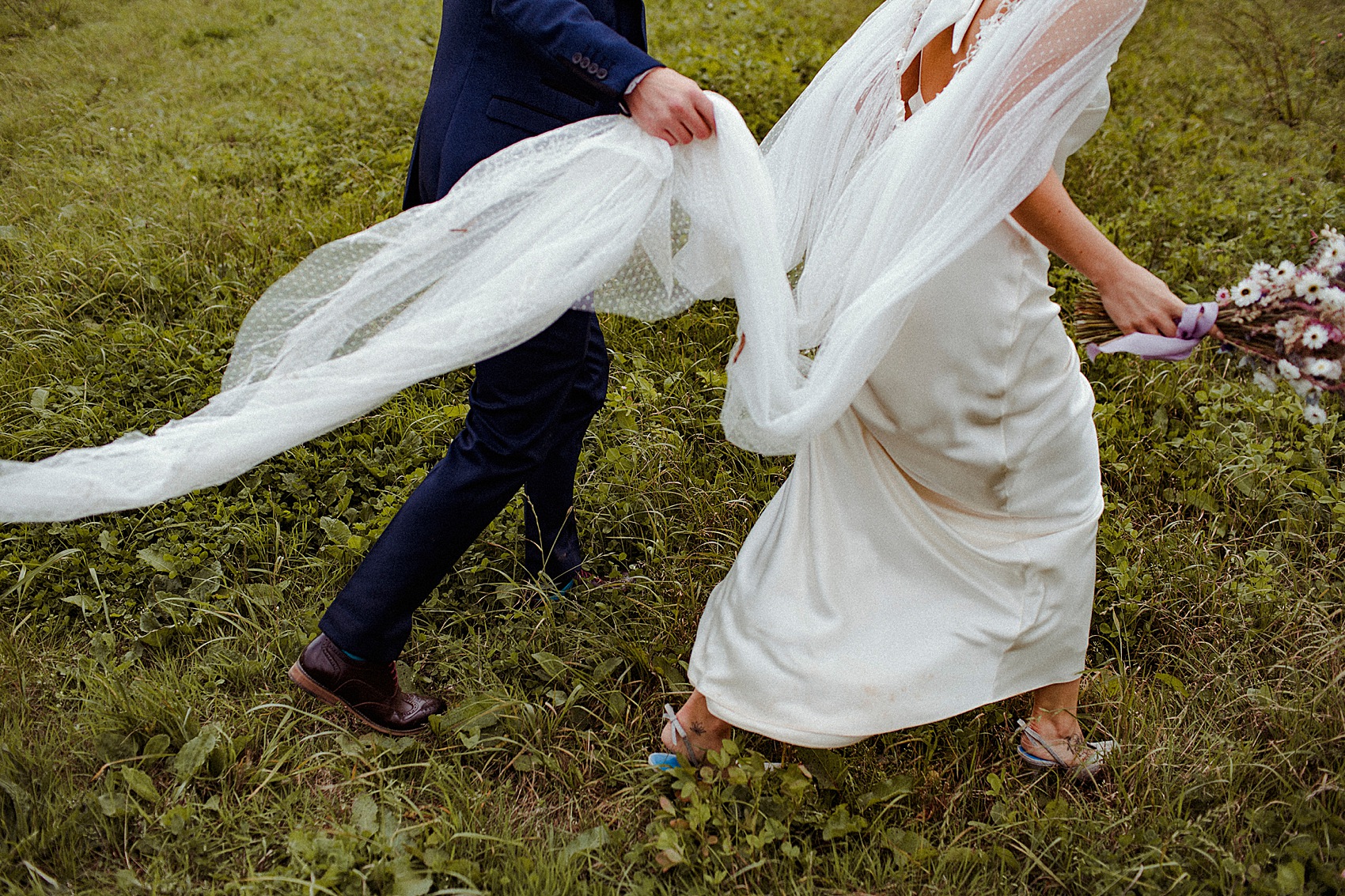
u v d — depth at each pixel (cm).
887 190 192
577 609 271
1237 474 318
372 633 224
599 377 260
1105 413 344
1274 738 242
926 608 211
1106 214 475
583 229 198
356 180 484
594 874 208
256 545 285
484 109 208
